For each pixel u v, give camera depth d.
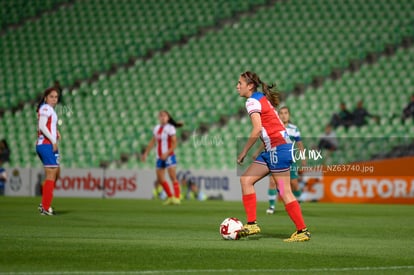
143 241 32.97
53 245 30.69
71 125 104.44
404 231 41.22
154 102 106.44
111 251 28.73
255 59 110.19
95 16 124.62
